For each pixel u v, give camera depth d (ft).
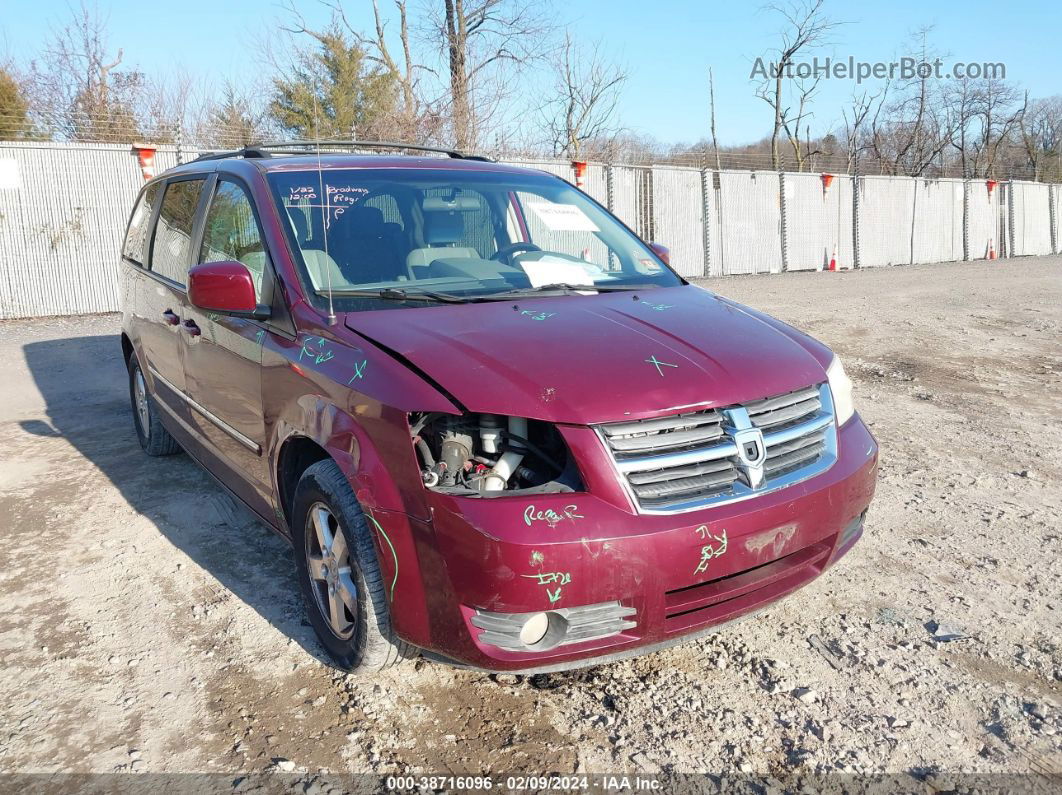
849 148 141.79
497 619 8.41
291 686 10.15
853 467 10.05
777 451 9.45
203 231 14.33
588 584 8.24
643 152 88.58
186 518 15.42
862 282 62.59
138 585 12.80
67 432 21.45
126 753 8.95
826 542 10.04
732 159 111.55
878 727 9.34
